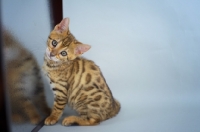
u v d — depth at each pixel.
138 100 0.91
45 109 0.82
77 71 0.82
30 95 0.76
